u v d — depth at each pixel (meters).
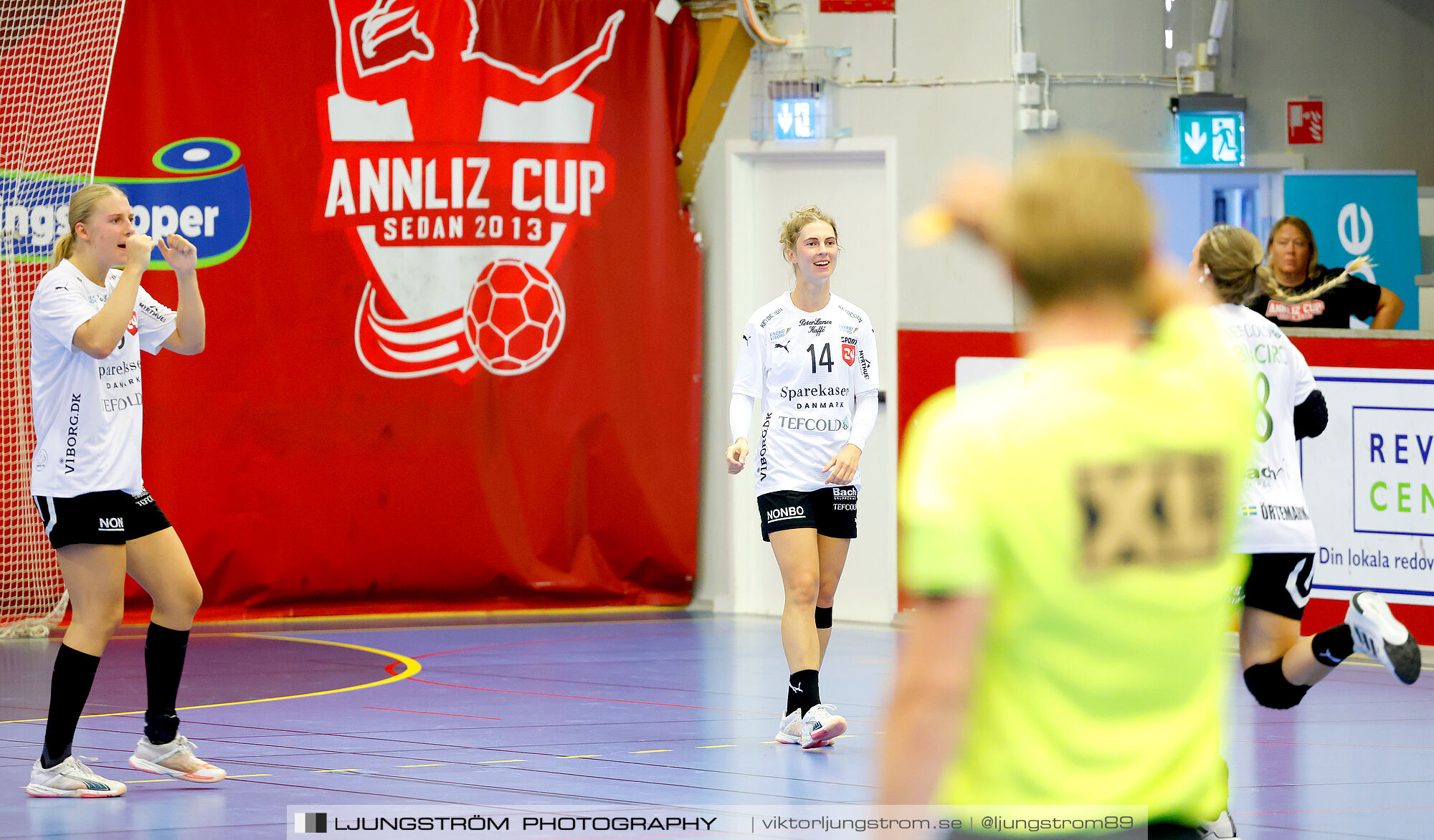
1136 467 4.49
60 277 13.09
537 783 13.32
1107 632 4.45
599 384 27.06
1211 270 11.05
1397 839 11.33
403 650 22.80
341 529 26.23
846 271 26.31
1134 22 25.14
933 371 25.02
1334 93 26.61
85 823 11.89
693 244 27.38
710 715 17.17
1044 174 4.55
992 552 4.40
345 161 26.11
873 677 20.00
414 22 26.38
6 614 25.16
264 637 24.12
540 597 27.05
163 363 25.33
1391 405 20.61
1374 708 17.50
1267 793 13.05
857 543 26.27
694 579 27.70
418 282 26.47
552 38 26.81
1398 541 20.59
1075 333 4.60
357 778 13.64
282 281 25.91
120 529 13.25
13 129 25.06
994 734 4.54
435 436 26.56
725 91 27.05
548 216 26.86
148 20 25.33
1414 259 26.77
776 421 15.62
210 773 13.50
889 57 25.56
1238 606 10.75
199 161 25.55
